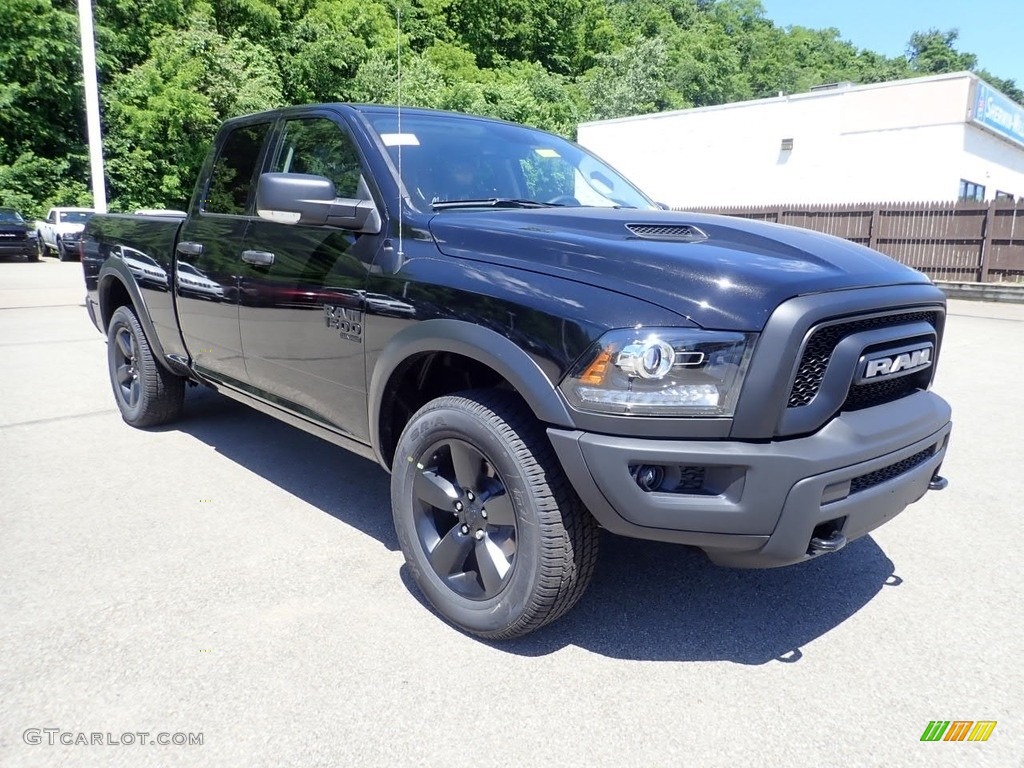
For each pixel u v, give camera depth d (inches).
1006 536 145.0
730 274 89.3
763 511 86.4
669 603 117.6
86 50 466.6
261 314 141.9
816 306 87.4
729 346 85.5
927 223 615.2
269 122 155.0
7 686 92.7
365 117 134.4
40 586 117.4
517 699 92.7
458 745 84.3
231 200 159.3
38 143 1075.9
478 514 103.6
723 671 99.9
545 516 94.6
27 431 199.8
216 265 154.9
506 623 100.1
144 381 193.6
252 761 81.0
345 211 118.6
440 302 104.6
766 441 87.2
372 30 1332.4
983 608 117.7
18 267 806.5
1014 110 839.1
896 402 104.2
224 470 172.1
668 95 1791.3
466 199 128.3
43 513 145.7
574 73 1932.8
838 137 808.9
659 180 953.5
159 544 133.3
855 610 116.6
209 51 1144.8
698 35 2504.9
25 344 331.0
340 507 151.9
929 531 147.1
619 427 87.4
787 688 96.4
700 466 87.0
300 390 137.2
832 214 665.6
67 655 99.4
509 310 96.3
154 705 89.9
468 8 1696.6
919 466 104.4
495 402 100.7
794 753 84.4
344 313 121.3
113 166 1102.4
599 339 88.0
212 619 108.9
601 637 107.5
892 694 95.7
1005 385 271.1
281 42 1290.6
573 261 97.1
